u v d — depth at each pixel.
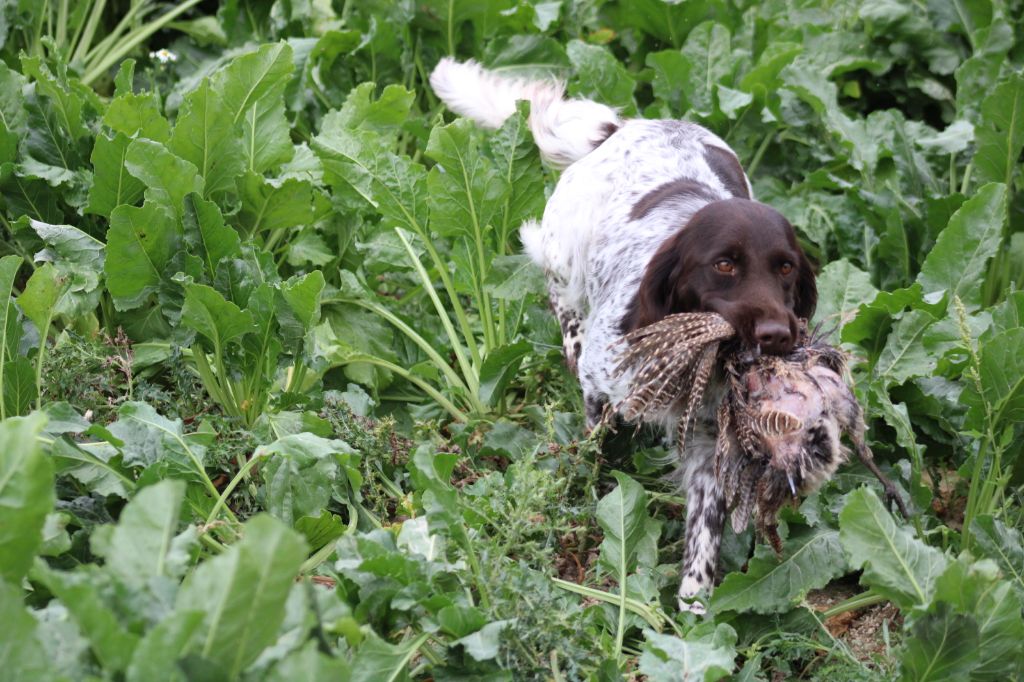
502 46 3.62
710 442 2.72
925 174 3.43
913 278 3.34
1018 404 2.68
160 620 2.16
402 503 2.74
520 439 2.95
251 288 2.83
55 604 2.25
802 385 2.54
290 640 2.17
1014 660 2.41
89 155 3.05
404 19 3.58
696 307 2.69
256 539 2.12
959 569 2.38
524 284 3.13
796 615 2.63
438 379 3.08
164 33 3.90
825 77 3.56
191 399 2.83
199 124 2.96
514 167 3.13
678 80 3.55
